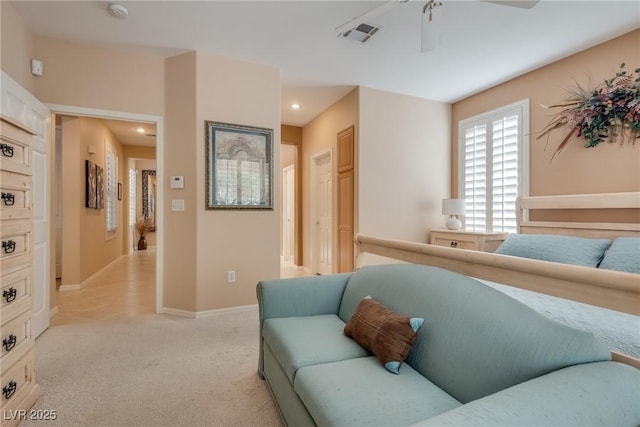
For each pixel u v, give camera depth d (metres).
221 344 2.48
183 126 3.11
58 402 1.72
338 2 2.34
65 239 4.14
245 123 3.27
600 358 0.91
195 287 3.08
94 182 4.76
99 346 2.42
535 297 1.55
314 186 5.16
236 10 2.44
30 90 2.71
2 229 1.45
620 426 0.73
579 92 2.98
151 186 9.06
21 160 1.61
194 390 1.85
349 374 1.28
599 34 2.70
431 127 4.27
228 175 3.20
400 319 1.40
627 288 0.87
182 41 2.89
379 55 3.12
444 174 4.35
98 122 5.00
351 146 4.00
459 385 1.13
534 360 0.96
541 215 3.24
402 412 1.04
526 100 3.45
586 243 2.30
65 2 2.34
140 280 4.68
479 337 1.14
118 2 2.34
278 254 3.44
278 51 3.07
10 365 1.50
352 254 3.96
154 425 1.55
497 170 3.75
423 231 4.20
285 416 1.50
